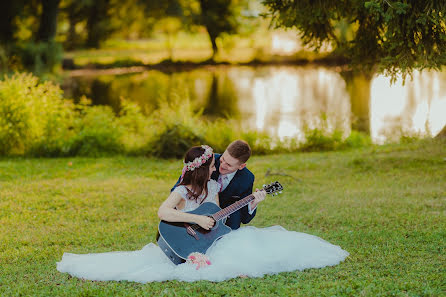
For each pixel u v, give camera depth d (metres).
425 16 7.67
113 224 7.30
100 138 13.17
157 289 4.48
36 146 13.13
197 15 44.91
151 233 6.86
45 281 4.91
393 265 5.13
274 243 4.99
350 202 8.13
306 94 25.81
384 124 17.30
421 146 12.30
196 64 44.75
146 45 61.88
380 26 9.12
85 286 4.63
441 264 5.14
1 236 6.65
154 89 29.98
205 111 21.88
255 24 46.88
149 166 11.80
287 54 45.28
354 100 22.80
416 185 9.12
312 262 4.99
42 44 32.25
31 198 8.53
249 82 32.28
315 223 7.16
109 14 46.75
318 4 9.02
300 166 11.20
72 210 8.01
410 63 8.27
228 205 5.11
